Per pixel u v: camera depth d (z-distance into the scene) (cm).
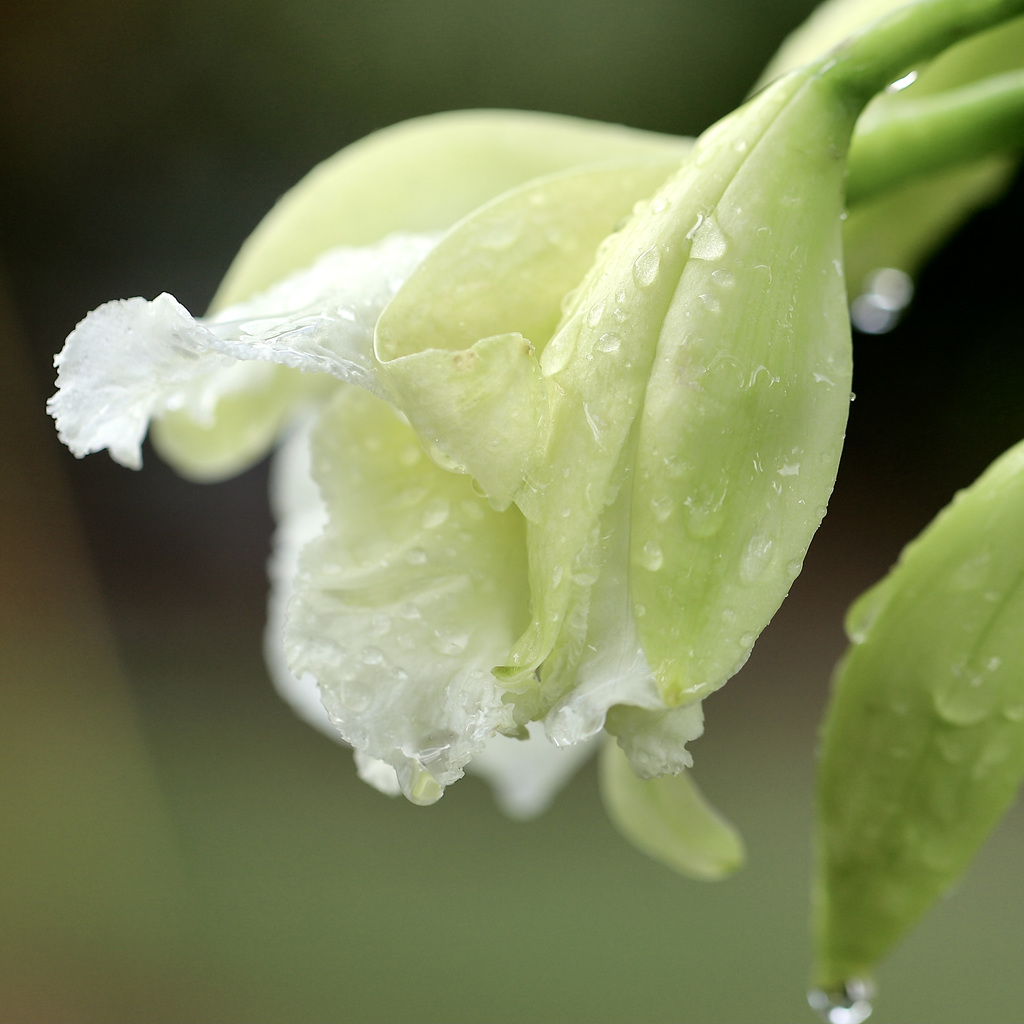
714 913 122
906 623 42
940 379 137
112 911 126
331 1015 116
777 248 40
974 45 46
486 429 40
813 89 41
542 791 52
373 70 143
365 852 129
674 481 40
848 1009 43
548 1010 115
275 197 150
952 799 42
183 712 142
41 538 148
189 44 144
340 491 41
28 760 138
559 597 40
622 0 134
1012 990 111
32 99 146
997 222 117
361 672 41
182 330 40
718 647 40
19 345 150
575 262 41
